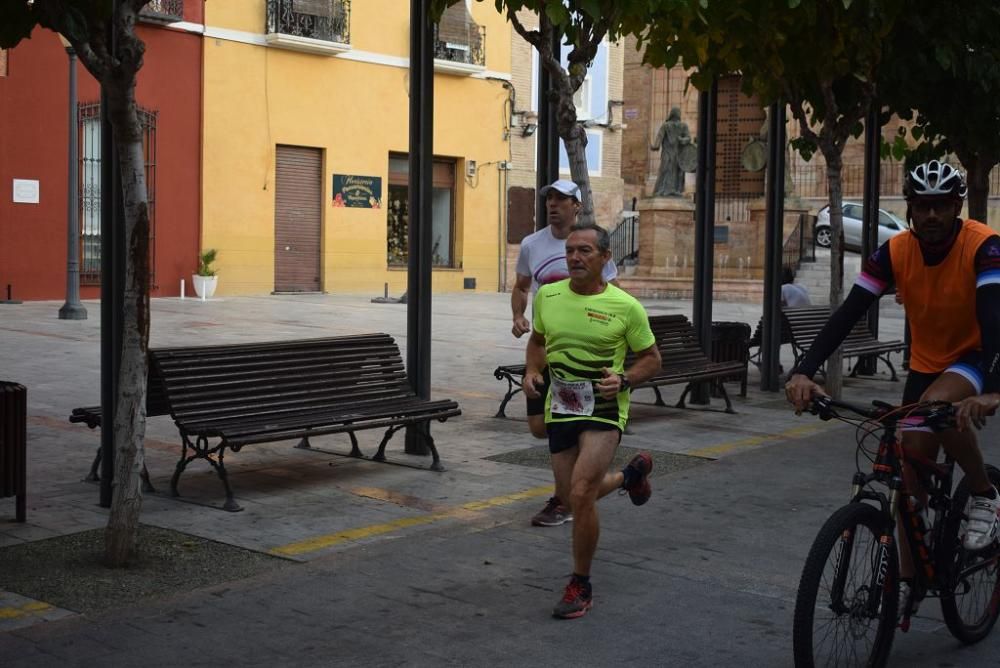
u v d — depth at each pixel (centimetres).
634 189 3888
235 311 2295
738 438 994
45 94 2427
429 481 795
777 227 1288
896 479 425
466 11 3173
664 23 910
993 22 1157
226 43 2723
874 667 430
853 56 1116
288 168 2889
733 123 3656
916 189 422
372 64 3009
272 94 2819
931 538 463
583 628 499
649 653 470
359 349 818
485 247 3284
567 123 838
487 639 484
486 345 1766
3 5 572
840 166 1190
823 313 1410
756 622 511
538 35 832
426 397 873
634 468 559
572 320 518
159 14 2542
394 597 538
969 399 407
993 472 489
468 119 3222
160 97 2617
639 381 521
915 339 461
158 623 495
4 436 639
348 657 460
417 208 872
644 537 655
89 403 1116
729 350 1267
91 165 2503
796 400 434
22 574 559
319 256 2970
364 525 670
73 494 732
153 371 709
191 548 612
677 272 3125
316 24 2862
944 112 1267
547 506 679
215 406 712
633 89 3928
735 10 985
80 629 485
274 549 614
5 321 1944
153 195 2617
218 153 2728
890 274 446
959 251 429
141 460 582
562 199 722
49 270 2456
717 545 640
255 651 464
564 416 524
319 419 741
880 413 422
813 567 395
